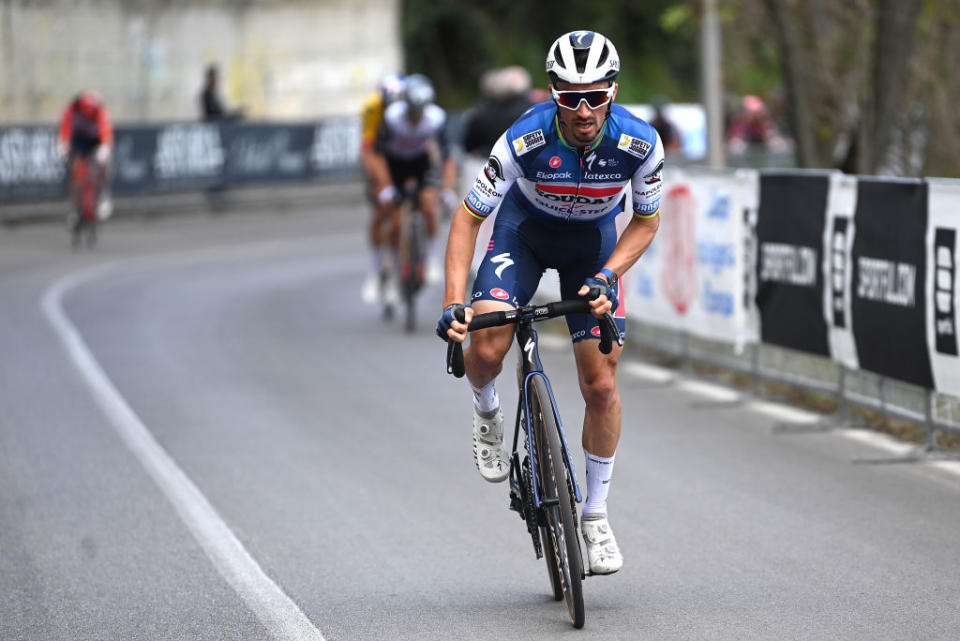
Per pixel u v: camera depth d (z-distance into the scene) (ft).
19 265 165.48
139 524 62.13
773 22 122.62
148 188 216.33
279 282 157.38
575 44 45.65
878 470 70.79
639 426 82.94
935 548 56.13
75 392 93.25
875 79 114.93
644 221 50.01
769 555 55.77
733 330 90.22
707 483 68.39
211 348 112.27
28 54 225.76
